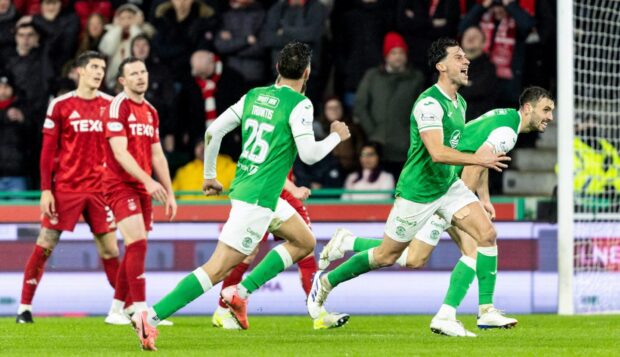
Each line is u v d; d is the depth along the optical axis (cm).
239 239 1767
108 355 1655
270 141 1780
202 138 3409
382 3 3522
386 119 3356
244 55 3488
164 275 2911
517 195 3497
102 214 2538
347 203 2986
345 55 3522
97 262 2905
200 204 2986
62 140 2514
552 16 3506
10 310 2914
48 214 2503
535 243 2922
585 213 3077
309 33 3447
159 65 3444
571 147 2827
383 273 2906
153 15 3519
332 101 3347
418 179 2006
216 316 2381
